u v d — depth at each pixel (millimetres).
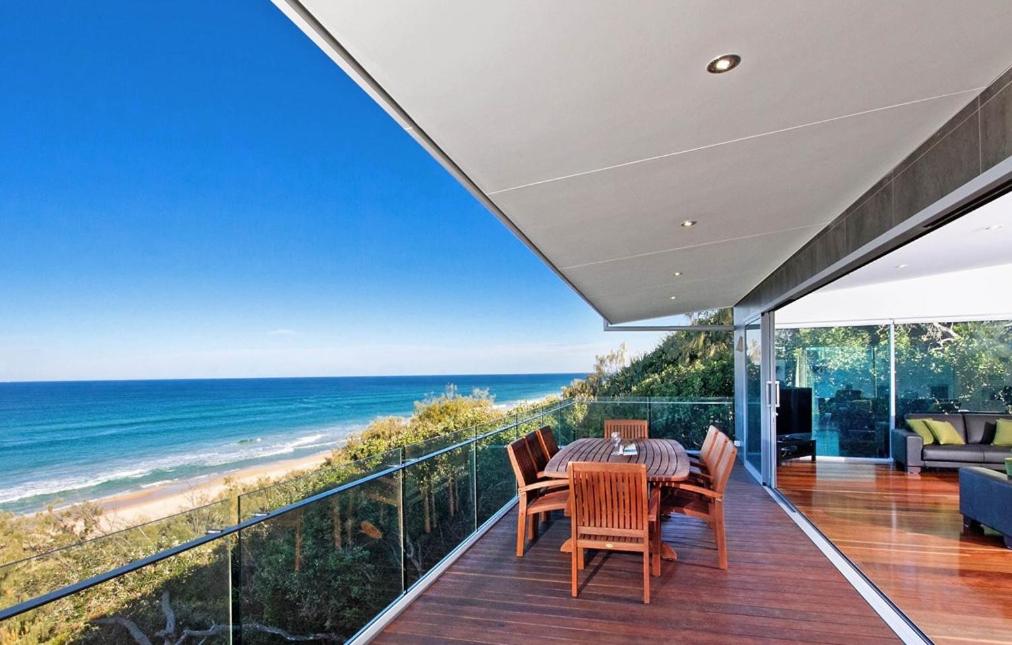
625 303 7551
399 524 3666
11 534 17719
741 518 5164
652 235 3996
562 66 1756
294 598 2738
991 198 2299
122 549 2248
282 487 2908
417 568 3828
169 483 22125
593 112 2080
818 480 6930
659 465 4254
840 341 8625
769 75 1887
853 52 1773
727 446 4270
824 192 3332
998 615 3258
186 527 2400
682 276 5789
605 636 2996
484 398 25141
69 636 1815
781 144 2521
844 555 4191
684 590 3564
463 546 4426
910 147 2672
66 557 2100
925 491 6320
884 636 2947
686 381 17297
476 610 3346
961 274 7812
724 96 2018
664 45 1673
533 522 4754
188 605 2203
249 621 2479
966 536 4699
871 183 3199
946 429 7320
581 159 2514
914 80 2000
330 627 2953
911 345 8156
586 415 9039
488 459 5238
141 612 2023
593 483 3488
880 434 8328
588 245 4152
